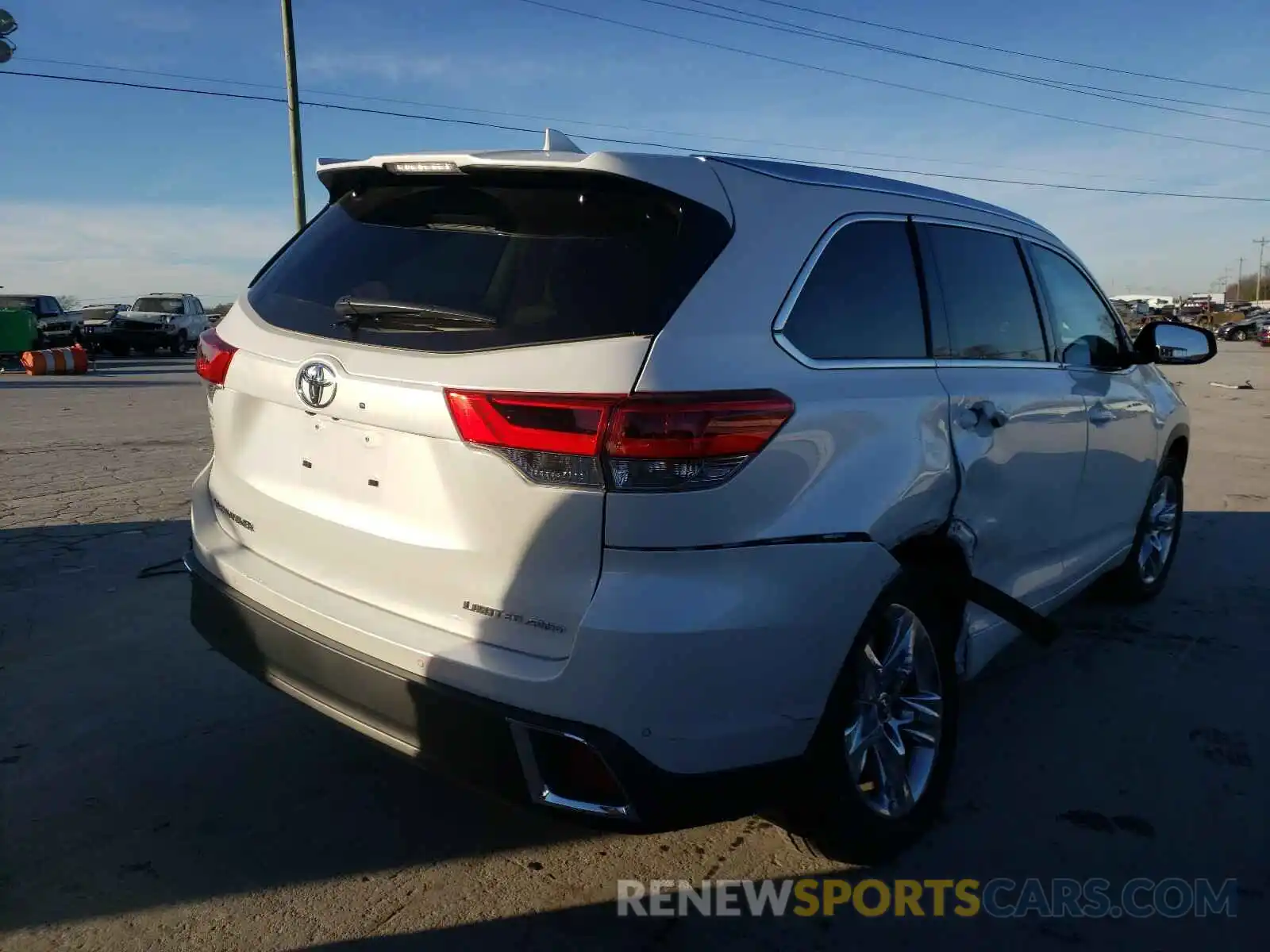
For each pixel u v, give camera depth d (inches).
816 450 101.2
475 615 98.5
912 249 128.9
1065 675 177.5
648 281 97.0
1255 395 772.0
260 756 141.4
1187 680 175.8
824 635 101.3
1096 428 165.9
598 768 91.7
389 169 116.0
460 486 97.3
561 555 92.9
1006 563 143.0
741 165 111.8
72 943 101.5
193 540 132.7
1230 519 299.6
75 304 1871.3
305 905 109.0
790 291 106.0
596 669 90.4
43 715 151.9
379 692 102.5
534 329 96.3
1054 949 105.7
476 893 112.1
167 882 112.2
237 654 121.0
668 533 91.0
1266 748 150.4
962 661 132.5
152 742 144.5
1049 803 134.3
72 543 246.4
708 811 96.0
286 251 132.3
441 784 135.3
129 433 452.1
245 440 123.3
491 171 106.1
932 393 120.9
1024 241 158.9
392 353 102.7
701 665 91.9
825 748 104.7
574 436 90.7
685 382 92.0
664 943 104.9
